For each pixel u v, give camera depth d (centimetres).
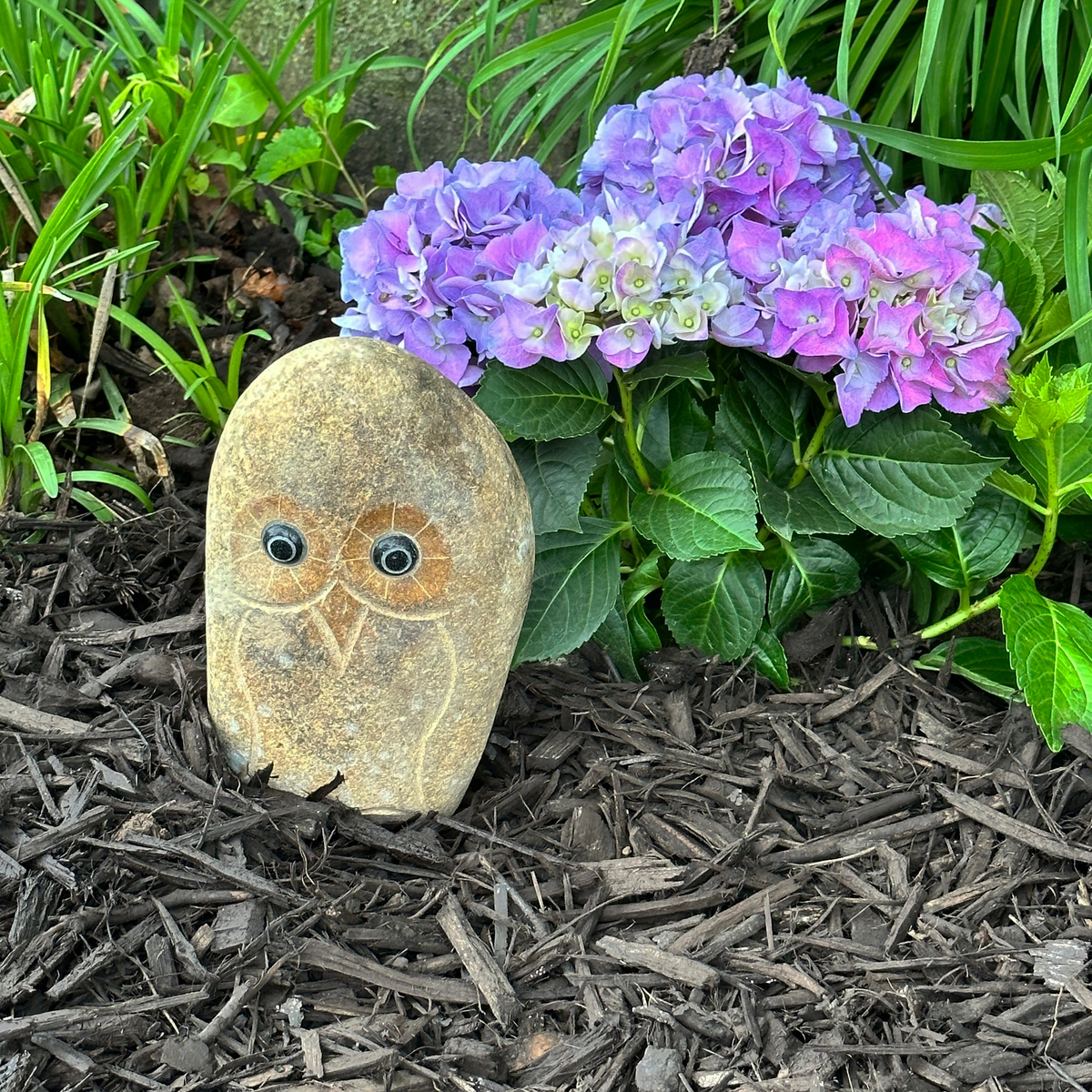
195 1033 55
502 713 71
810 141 70
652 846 65
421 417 58
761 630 74
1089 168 71
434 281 67
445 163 104
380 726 62
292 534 59
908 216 67
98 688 67
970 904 62
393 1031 56
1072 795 66
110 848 59
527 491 64
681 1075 55
